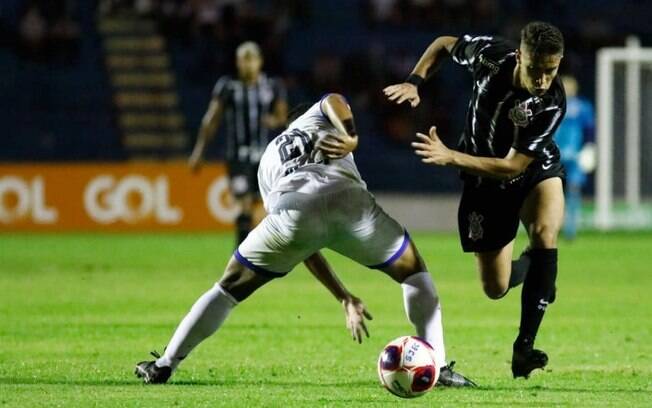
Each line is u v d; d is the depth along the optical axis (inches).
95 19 4242.1
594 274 2303.2
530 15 4392.2
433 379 908.0
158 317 1585.9
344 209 954.7
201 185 3430.1
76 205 3422.7
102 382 1026.1
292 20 4340.6
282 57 4227.4
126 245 3021.7
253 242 977.5
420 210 3659.0
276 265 979.3
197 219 3430.1
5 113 3846.0
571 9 4407.0
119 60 4190.5
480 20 4387.3
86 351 1251.8
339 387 1006.4
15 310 1663.4
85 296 1860.2
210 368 1130.7
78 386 1000.2
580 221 3668.8
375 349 1285.7
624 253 2837.1
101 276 2207.2
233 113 2311.8
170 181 3430.1
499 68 1017.5
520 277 1155.3
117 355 1219.9
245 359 1200.2
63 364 1147.9
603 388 1007.0
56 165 3417.8
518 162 985.5
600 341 1362.0
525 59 954.7
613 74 3565.5
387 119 4042.8
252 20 4247.0
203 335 1003.9
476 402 921.5
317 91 4168.3
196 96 4151.1
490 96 1025.5
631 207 3585.1
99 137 3919.8
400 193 3796.8
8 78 4077.3
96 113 3932.1
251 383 1028.5
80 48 4195.4
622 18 4416.8
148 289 1971.0
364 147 4001.0
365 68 4185.5
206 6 4261.8
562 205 1082.7
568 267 2456.9
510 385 1024.2
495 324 1533.0
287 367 1139.9
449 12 4382.4
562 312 1675.7
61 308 1691.7
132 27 4249.5
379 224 967.6
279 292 1979.6
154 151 3998.5
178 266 2423.7
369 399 935.0
